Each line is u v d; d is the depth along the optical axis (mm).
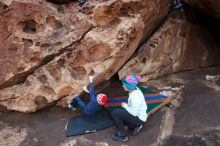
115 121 4609
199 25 6895
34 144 4648
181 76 6379
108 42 4879
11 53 5078
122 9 4910
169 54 6262
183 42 6441
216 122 4961
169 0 5996
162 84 6008
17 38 5031
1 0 4898
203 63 6895
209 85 6008
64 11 5094
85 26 4875
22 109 5188
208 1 6000
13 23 4988
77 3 5051
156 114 5188
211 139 4617
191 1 6551
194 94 5660
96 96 4949
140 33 5168
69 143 4645
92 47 4887
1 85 5172
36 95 5102
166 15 6281
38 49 4965
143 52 5855
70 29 4965
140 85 5938
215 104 5375
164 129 4867
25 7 4930
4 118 5207
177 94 5668
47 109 5363
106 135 4793
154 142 4637
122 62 5410
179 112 5207
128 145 4602
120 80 5859
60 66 5062
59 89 5066
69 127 4918
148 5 5180
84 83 5035
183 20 6438
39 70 5070
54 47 4977
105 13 4836
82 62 5012
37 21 5012
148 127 4922
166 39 6121
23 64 5016
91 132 4848
